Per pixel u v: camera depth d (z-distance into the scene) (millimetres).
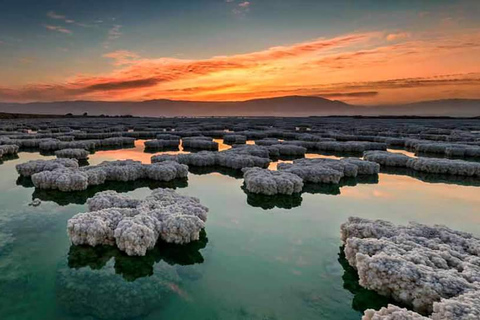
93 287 6879
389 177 19594
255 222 11680
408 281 5996
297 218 12211
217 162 22656
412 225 8922
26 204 12938
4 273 7406
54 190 14891
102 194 11375
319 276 7695
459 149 26828
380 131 50625
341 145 31109
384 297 6379
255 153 25109
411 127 60219
